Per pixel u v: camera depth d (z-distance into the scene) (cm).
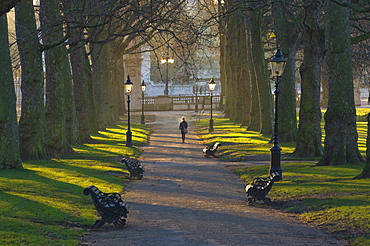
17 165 4116
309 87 5350
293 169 4406
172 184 3847
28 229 2103
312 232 2247
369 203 2673
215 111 16150
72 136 6425
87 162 4925
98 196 2417
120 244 1947
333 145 4466
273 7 6169
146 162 5409
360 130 9412
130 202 3052
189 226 2323
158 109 17188
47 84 5431
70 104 6362
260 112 7825
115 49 9906
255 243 1956
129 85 6850
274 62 3888
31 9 4691
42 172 4025
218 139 7719
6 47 4072
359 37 4562
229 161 5534
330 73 4397
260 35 7462
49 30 4866
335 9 4259
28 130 4866
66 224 2350
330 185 3369
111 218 2320
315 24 5212
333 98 4422
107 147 6406
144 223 2425
